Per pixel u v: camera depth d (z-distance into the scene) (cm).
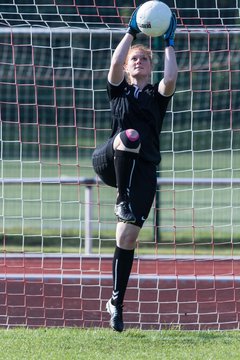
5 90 5122
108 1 4547
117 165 1862
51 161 5372
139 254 3275
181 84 4728
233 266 2945
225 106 4781
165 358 1775
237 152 5184
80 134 5244
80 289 2662
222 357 1803
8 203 4788
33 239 3909
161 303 2505
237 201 4719
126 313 2381
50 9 4553
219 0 4481
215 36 3828
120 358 1770
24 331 2100
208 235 3916
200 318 2344
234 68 4672
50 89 5122
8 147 5316
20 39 4994
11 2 4516
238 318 2344
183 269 3136
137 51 1947
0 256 3297
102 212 4534
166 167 5256
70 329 2142
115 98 1939
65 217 4491
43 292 2559
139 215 1877
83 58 4956
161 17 1889
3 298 2545
